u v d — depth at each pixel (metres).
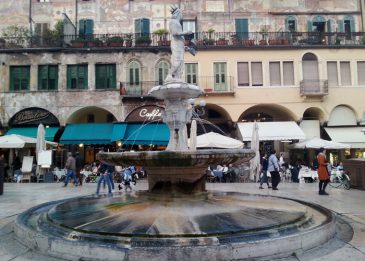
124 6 30.53
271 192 13.90
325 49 28.05
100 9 30.50
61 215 6.67
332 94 27.83
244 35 29.73
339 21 30.58
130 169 15.75
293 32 28.53
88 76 27.56
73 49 27.47
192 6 30.53
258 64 27.94
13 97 27.34
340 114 27.95
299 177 19.61
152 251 4.52
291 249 5.05
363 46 27.97
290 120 28.89
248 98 27.55
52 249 5.13
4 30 30.05
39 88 27.53
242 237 5.04
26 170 21.00
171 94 10.52
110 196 9.52
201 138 20.75
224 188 15.59
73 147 28.09
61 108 27.25
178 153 7.16
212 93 27.00
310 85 27.31
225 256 4.59
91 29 30.31
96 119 29.55
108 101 27.38
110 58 27.73
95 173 21.22
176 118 10.82
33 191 14.98
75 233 5.37
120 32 30.33
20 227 6.07
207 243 4.84
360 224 7.32
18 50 27.44
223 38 28.25
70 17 30.31
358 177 15.09
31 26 30.00
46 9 30.45
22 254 5.26
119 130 26.25
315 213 7.47
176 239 4.91
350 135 26.86
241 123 27.11
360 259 4.86
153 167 7.85
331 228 6.06
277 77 27.94
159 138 25.97
